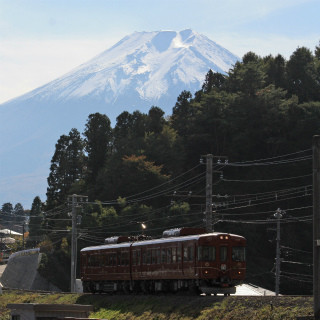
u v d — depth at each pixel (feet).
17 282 569.23
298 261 595.88
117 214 613.93
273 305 179.93
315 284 158.51
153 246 252.62
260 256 601.62
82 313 181.57
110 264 286.87
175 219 570.87
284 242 609.83
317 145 160.25
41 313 178.40
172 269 237.66
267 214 643.86
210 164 298.97
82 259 318.24
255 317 178.19
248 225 621.72
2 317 285.23
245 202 654.53
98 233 576.20
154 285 257.55
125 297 260.83
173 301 224.33
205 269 221.87
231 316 187.11
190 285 230.89
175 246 236.84
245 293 306.96
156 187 632.79
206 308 202.28
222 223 634.43
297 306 173.06
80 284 417.90
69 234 577.02
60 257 572.92
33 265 562.25
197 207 653.30
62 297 315.37
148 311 229.04
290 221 605.31
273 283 569.64
